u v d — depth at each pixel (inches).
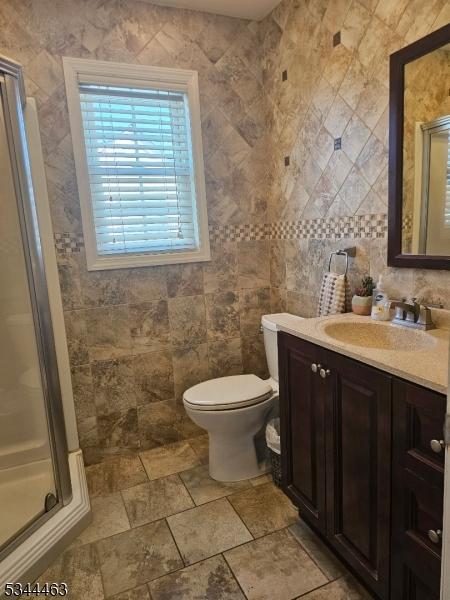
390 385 43.3
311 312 87.5
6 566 55.0
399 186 62.1
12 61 58.1
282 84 87.4
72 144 79.7
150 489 78.7
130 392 91.6
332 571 57.6
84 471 80.6
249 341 103.1
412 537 42.9
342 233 75.9
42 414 65.4
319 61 75.8
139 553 62.4
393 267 65.6
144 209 89.8
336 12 70.3
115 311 87.9
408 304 59.5
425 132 57.4
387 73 62.1
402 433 42.6
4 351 64.4
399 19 59.1
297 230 89.3
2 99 58.1
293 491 66.2
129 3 80.3
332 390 53.3
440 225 56.9
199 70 87.8
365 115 67.3
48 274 78.0
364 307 68.8
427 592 42.1
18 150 60.2
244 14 88.4
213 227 94.7
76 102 78.9
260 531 66.1
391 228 64.3
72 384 85.9
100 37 79.0
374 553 49.1
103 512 72.3
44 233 76.9
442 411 37.6
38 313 63.6
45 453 66.1
